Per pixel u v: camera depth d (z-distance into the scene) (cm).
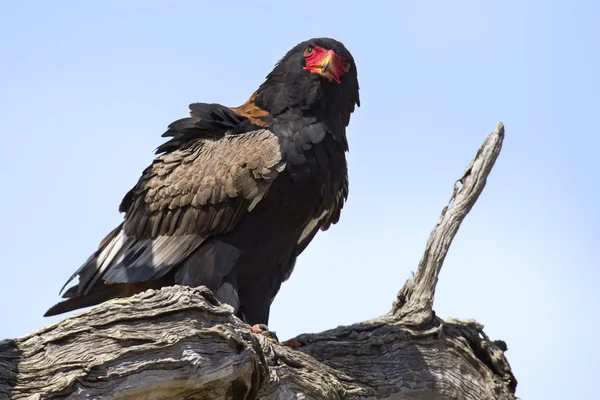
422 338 1248
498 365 1306
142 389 869
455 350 1269
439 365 1246
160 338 890
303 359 1086
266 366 993
